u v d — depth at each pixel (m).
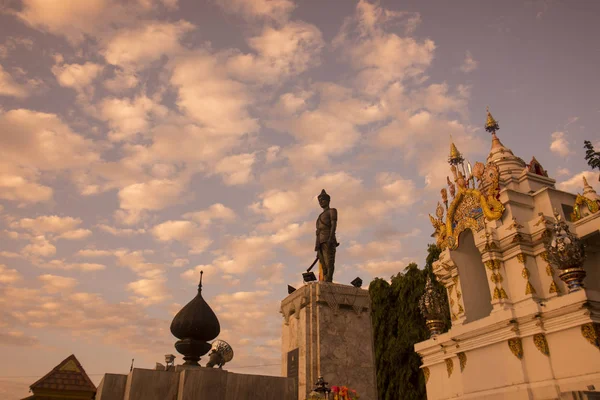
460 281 23.55
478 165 24.14
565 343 16.30
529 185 23.72
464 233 24.52
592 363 15.20
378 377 35.19
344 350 15.21
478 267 24.38
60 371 27.11
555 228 17.22
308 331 15.15
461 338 20.17
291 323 16.39
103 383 11.46
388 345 35.06
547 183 24.39
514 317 17.91
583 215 20.81
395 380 33.81
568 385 15.64
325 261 17.64
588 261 21.02
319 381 12.32
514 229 20.70
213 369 12.29
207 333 13.44
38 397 25.72
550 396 15.98
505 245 21.22
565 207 22.16
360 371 15.13
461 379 19.97
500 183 23.97
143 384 11.30
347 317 15.78
